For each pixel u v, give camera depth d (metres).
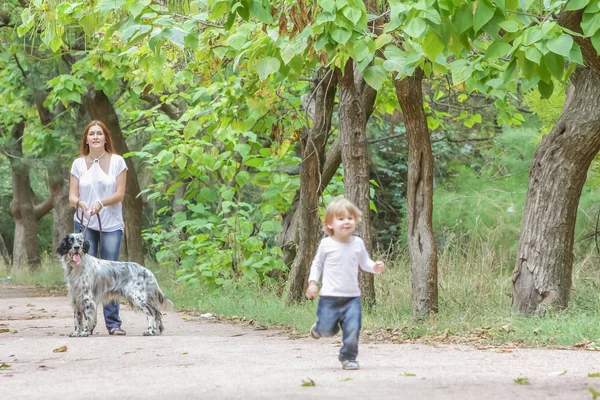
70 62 27.34
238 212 21.11
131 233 26.98
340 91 15.10
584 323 12.41
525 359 9.72
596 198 20.03
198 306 19.34
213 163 19.17
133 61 15.70
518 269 14.16
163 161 19.03
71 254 13.05
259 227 22.17
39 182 51.66
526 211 14.24
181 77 16.09
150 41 10.95
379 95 18.81
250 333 13.87
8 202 52.62
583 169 13.92
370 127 32.00
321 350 10.88
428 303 14.22
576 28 10.98
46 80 28.30
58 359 10.11
